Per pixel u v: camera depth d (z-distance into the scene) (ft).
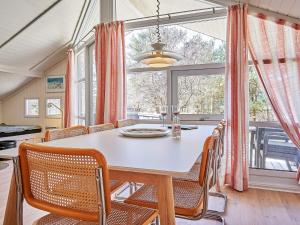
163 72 11.29
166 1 11.16
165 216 3.48
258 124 9.61
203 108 10.62
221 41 10.37
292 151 9.31
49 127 16.24
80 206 2.89
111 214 3.64
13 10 10.43
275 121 9.42
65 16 12.26
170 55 6.66
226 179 9.13
